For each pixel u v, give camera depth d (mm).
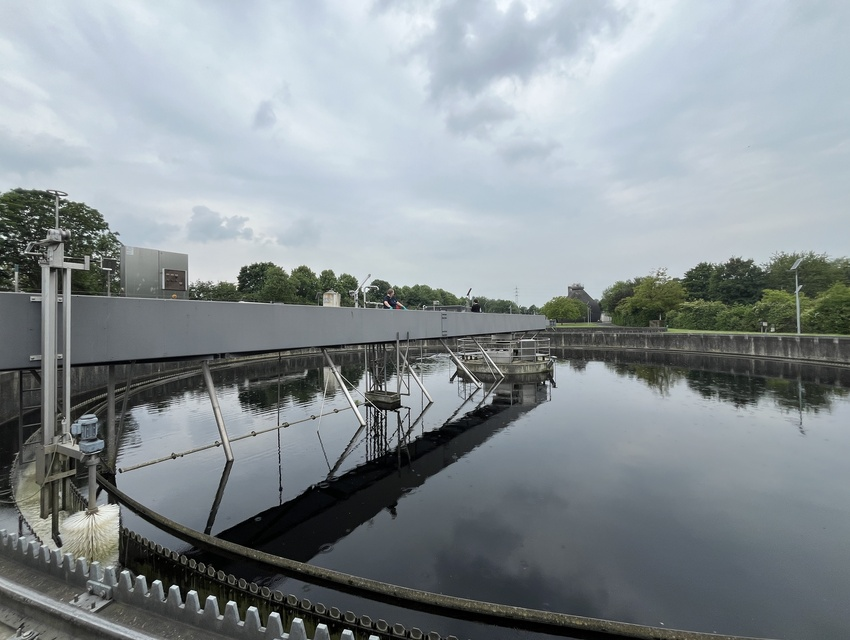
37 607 2939
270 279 43906
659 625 5020
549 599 5461
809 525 7586
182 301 7520
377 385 18047
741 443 12727
